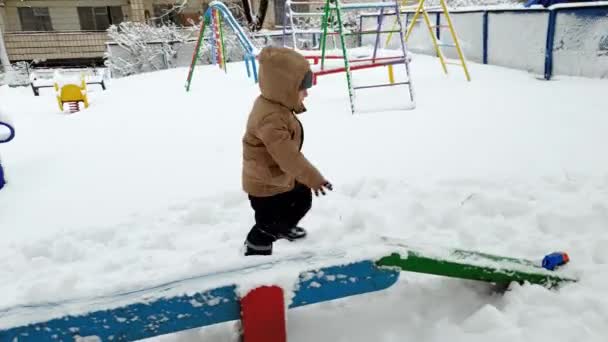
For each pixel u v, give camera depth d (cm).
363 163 400
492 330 183
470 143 433
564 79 719
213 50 1312
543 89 652
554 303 194
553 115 512
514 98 606
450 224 285
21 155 524
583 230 266
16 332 152
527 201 305
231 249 276
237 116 618
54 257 284
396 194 333
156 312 163
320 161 412
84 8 2148
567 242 253
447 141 444
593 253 237
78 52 2158
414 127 500
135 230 311
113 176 427
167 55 1528
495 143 429
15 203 382
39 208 367
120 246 293
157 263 266
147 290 166
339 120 550
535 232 270
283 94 215
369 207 315
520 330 181
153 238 294
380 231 282
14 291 246
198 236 298
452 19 1024
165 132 564
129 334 162
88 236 306
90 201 373
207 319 169
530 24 796
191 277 172
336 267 181
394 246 192
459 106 582
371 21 1423
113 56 1529
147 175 420
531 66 807
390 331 195
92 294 165
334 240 278
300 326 202
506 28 861
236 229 303
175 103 751
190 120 617
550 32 736
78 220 338
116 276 255
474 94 645
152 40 1545
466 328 189
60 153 519
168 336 201
